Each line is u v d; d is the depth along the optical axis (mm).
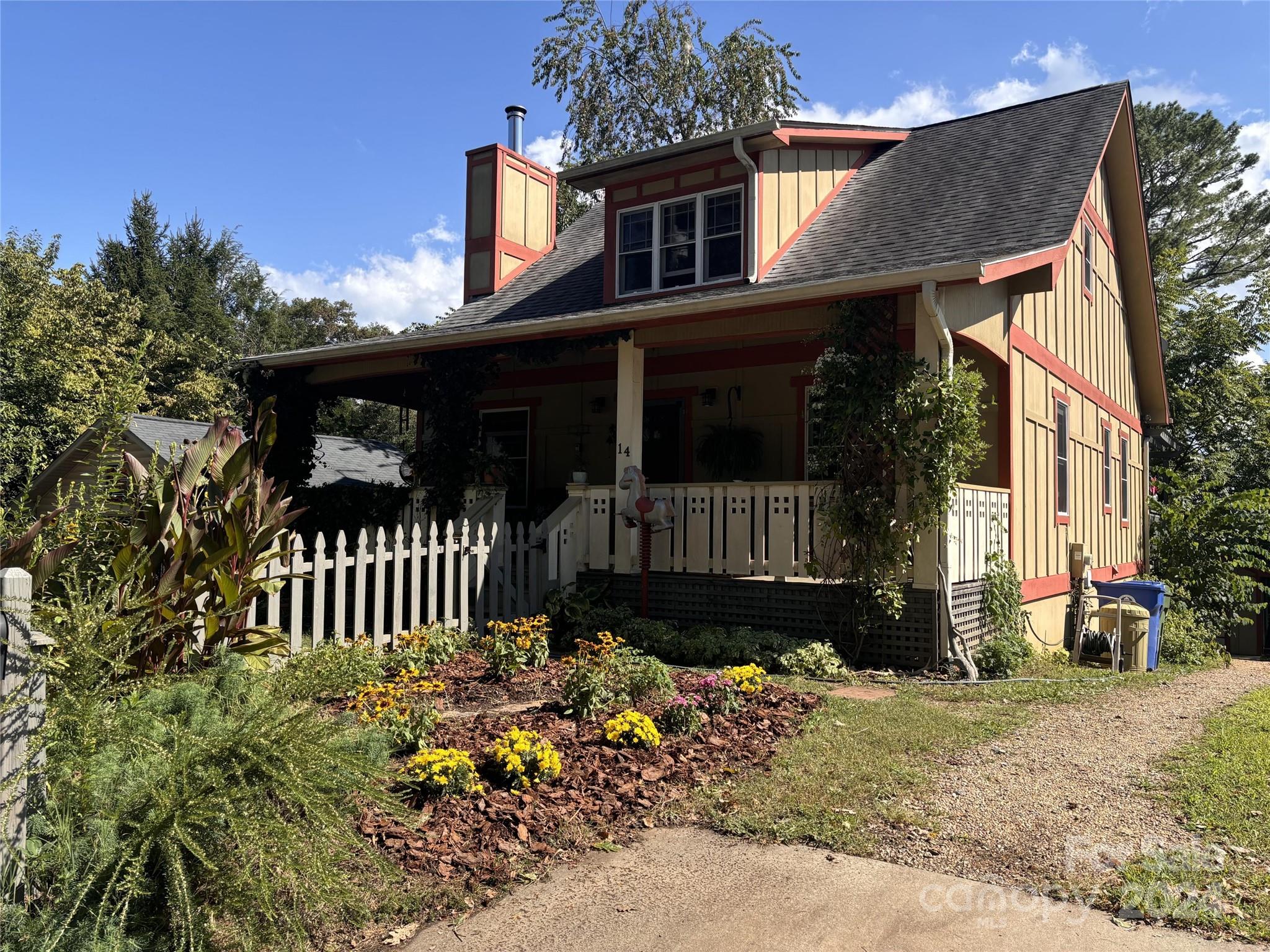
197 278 34938
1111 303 17266
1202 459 23531
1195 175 34812
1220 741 5887
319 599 6867
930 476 8086
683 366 13516
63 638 3172
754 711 6102
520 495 15414
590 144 28156
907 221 11312
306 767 2963
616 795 4469
